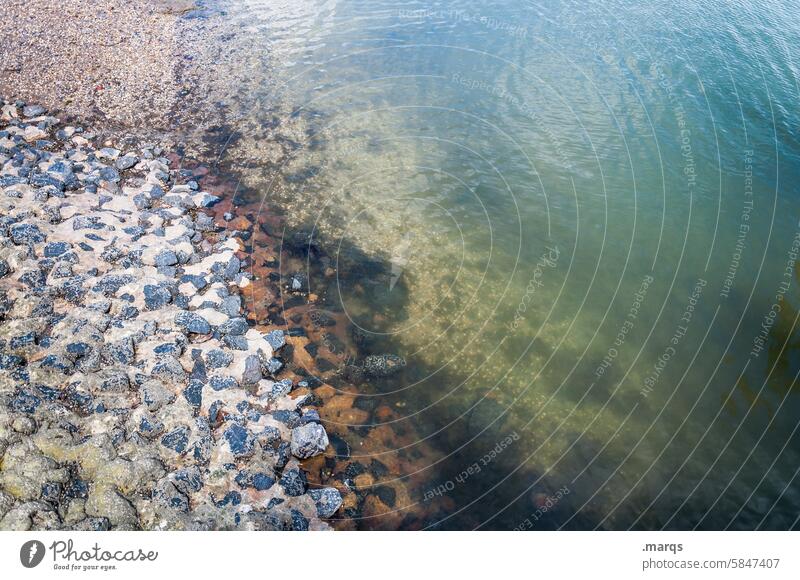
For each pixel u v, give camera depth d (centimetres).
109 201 1041
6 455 618
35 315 789
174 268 923
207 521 618
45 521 571
